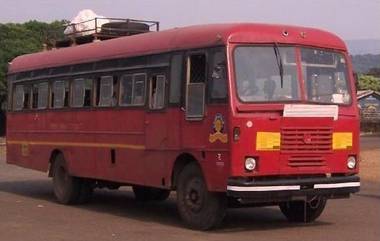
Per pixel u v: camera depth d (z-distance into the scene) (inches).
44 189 715.4
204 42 422.9
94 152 537.6
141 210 544.1
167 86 452.1
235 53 407.8
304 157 413.1
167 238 402.3
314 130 416.8
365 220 477.7
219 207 419.8
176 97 442.9
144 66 478.3
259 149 400.2
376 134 2372.0
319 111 418.3
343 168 430.0
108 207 564.4
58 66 597.0
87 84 551.5
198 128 422.6
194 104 426.3
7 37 1913.1
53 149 599.2
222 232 423.5
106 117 521.7
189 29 445.4
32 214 517.0
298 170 411.2
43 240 398.9
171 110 446.6
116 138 508.1
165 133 452.8
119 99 506.0
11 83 684.7
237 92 402.0
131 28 612.7
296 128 410.3
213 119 410.9
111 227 449.4
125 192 689.0
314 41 433.4
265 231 427.5
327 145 422.0
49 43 692.1
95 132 536.4
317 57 432.8
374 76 4293.8
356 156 437.7
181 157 439.5
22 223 467.5
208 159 414.3
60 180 589.0
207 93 416.5
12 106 680.4
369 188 710.5
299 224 458.6
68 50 591.5
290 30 428.1
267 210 533.6
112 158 513.7
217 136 407.2
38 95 631.8
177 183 446.9
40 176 888.3
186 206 437.7
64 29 703.7
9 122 685.9
